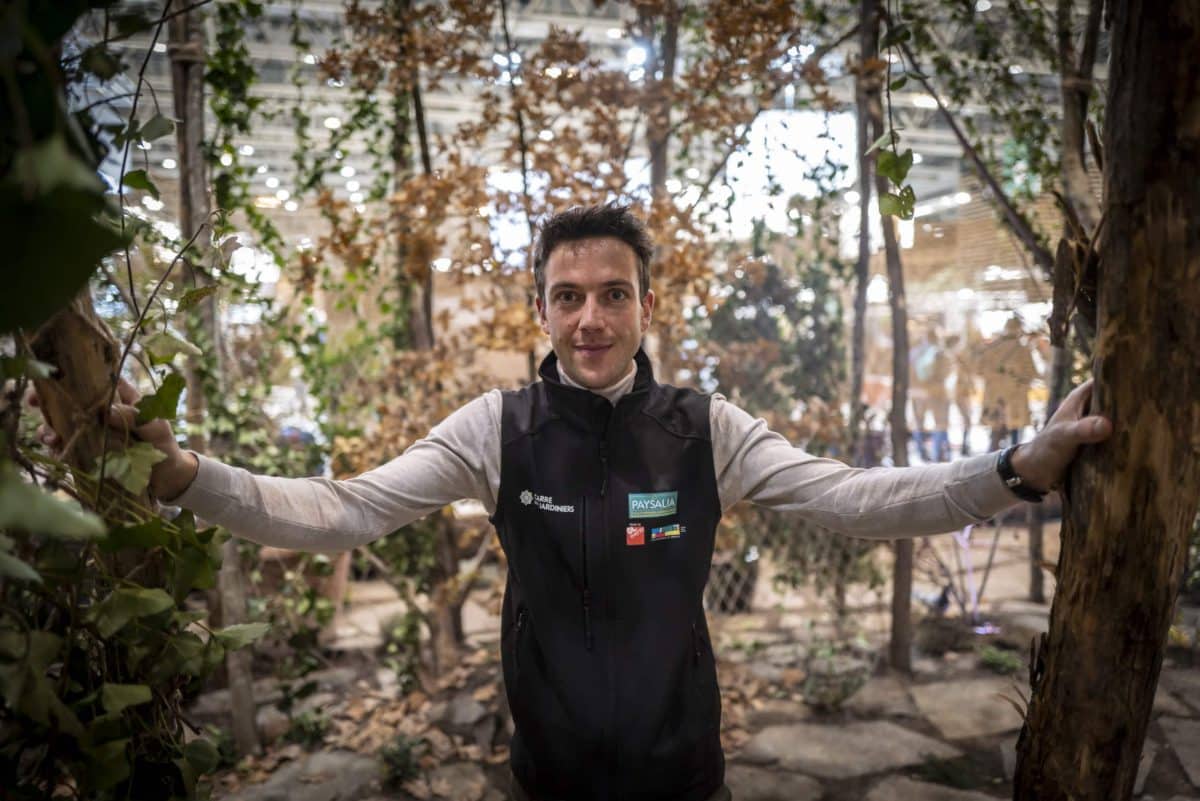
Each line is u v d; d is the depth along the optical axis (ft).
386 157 12.13
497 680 11.37
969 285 16.44
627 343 4.61
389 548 12.58
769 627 14.92
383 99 16.21
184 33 9.73
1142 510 3.80
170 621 3.65
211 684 12.25
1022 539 20.44
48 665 3.05
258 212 10.68
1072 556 4.04
